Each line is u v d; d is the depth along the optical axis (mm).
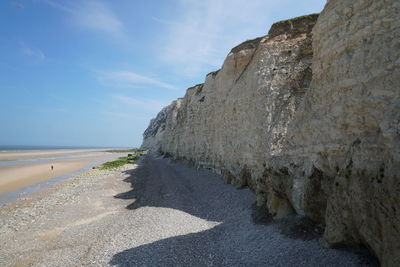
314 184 9000
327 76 8859
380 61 6590
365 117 6742
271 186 12258
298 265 7477
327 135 8305
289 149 11297
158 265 9250
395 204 5074
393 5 6535
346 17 8141
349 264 6641
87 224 14984
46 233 13852
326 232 7621
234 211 14102
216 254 9672
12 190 26438
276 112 14719
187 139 40375
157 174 33469
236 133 20719
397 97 5969
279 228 10078
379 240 5629
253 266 8297
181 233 12039
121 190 24922
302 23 17297
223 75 26406
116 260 9898
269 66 16719
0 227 14930
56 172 40562
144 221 14109
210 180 23859
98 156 86750
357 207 6371
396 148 5375
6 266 10203
